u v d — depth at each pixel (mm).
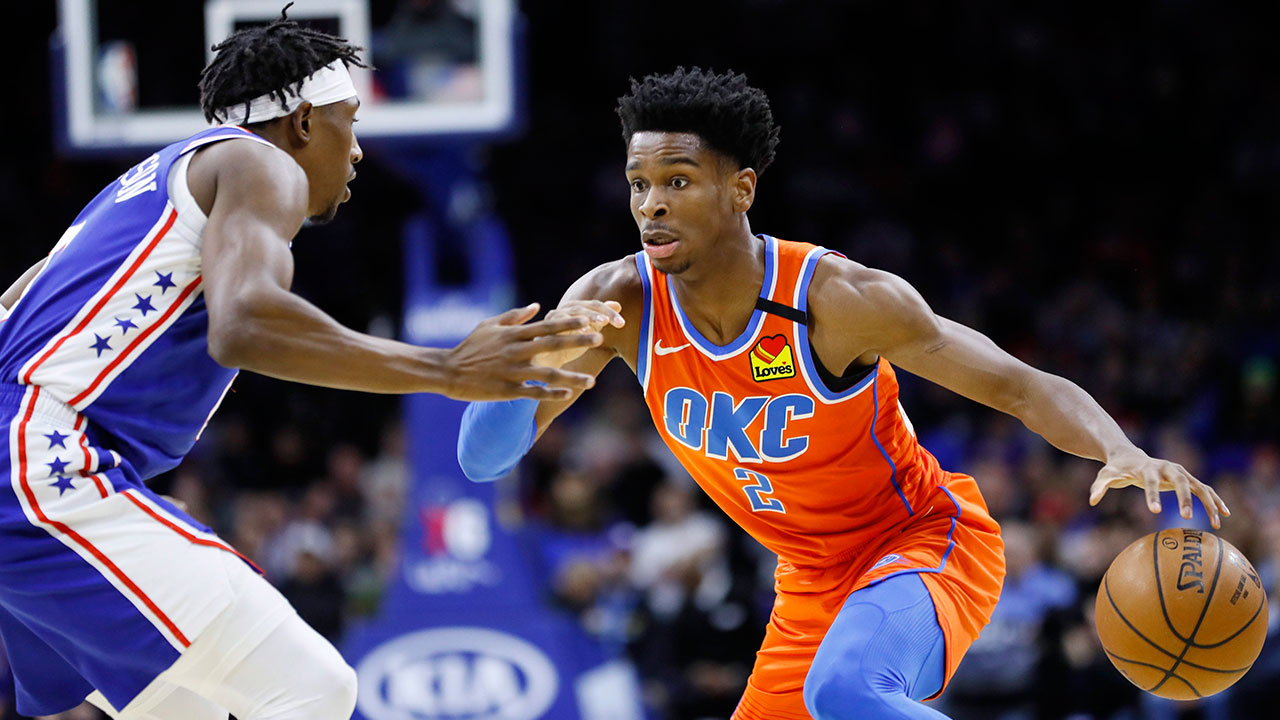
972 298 42625
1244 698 23359
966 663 24281
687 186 10758
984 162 49750
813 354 11125
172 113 26359
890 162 49406
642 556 26969
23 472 9219
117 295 9500
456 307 24500
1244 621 10781
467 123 25250
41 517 9211
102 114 26312
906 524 12016
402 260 43438
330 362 8688
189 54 26328
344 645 23688
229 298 8750
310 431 36094
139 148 26312
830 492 11742
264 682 9461
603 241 45312
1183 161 49969
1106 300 41938
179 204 9539
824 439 11414
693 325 11297
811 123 49562
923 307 10930
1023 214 48156
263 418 36719
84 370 9438
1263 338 39812
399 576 23484
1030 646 24531
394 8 25578
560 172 48125
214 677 9492
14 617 10055
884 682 10352
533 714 22750
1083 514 29109
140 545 9344
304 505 30516
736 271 11070
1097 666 24141
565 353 11492
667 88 10789
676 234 10789
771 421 11383
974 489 12656
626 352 11852
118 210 9805
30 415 9375
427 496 23797
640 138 10891
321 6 25672
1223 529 26609
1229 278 43750
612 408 33719
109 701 10016
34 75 45375
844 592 12039
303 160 10406
